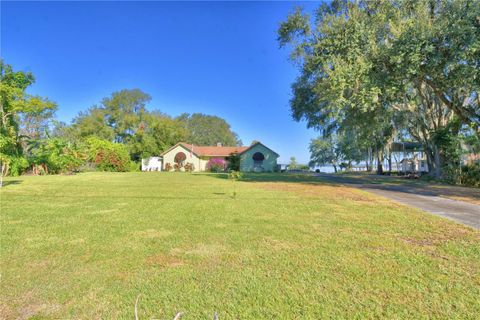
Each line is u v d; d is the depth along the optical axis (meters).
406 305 3.04
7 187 15.13
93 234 5.76
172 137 51.75
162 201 10.19
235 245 5.04
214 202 9.96
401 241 5.24
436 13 13.68
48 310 2.97
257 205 9.31
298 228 6.21
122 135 55.56
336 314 2.88
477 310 2.94
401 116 23.64
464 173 18.12
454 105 15.56
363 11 15.45
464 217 7.41
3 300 3.15
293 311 2.94
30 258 4.40
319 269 3.97
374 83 13.30
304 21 17.45
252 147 46.00
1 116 27.88
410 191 13.84
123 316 2.85
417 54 12.06
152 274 3.84
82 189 14.20
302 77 18.88
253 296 3.24
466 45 11.40
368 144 34.66
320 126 23.41
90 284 3.54
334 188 15.27
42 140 31.28
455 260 4.27
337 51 14.82
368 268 4.00
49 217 7.40
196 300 3.16
